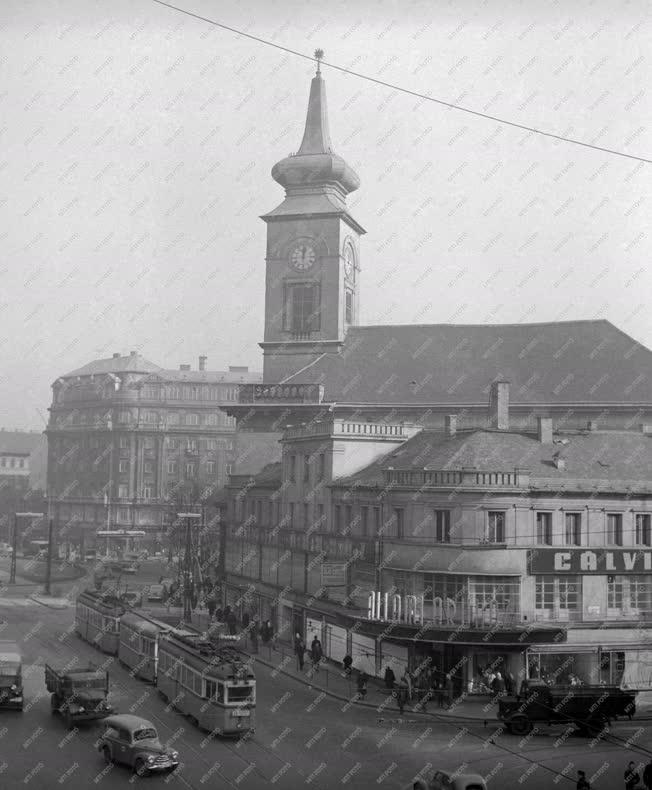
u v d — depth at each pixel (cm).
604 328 8894
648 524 5791
